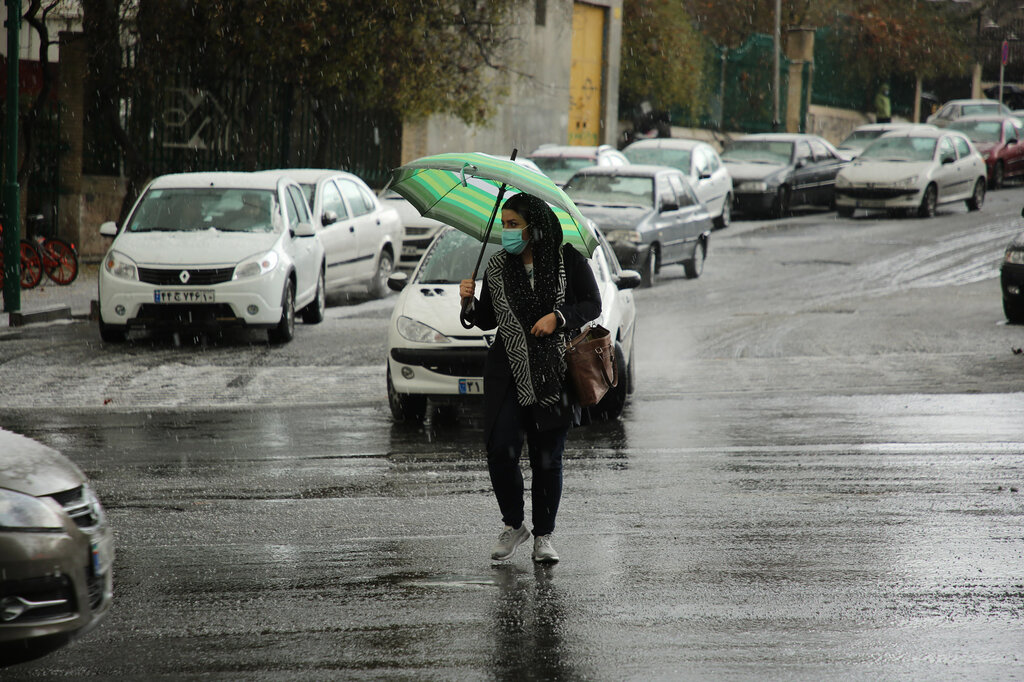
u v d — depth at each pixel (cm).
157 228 5150
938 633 1772
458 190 2281
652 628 1797
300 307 5288
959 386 4047
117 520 2411
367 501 2581
